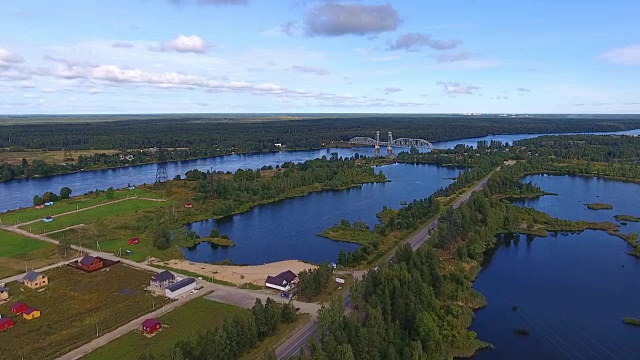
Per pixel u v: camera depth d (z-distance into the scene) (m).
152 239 186.00
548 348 113.25
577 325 124.75
